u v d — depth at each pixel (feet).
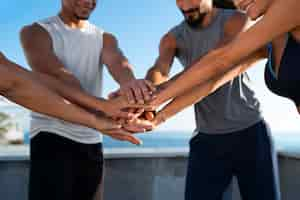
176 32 5.40
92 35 5.13
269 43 3.52
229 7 5.30
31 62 4.66
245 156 5.23
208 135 5.37
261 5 3.25
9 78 3.34
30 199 4.61
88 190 4.94
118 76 4.98
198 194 5.31
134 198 7.23
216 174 5.31
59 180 4.61
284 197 7.36
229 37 4.48
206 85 4.36
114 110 4.53
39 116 4.70
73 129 4.75
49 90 3.69
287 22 3.11
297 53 3.21
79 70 4.95
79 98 4.48
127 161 7.20
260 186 5.16
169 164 7.47
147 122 4.63
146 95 4.50
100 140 5.12
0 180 6.40
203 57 3.92
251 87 5.33
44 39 4.79
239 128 5.23
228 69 4.02
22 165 6.54
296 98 3.45
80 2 4.88
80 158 4.82
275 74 3.53
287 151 7.29
